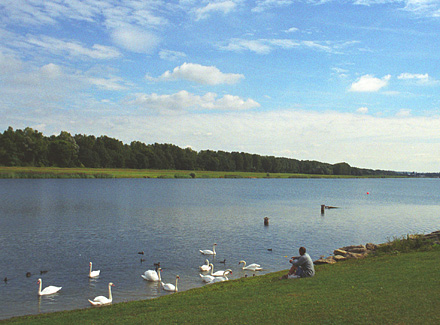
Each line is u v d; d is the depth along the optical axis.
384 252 22.05
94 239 35.28
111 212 55.84
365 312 11.09
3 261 27.08
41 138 179.62
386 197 100.19
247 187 139.62
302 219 51.34
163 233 38.81
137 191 101.69
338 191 127.69
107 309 15.04
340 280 15.46
